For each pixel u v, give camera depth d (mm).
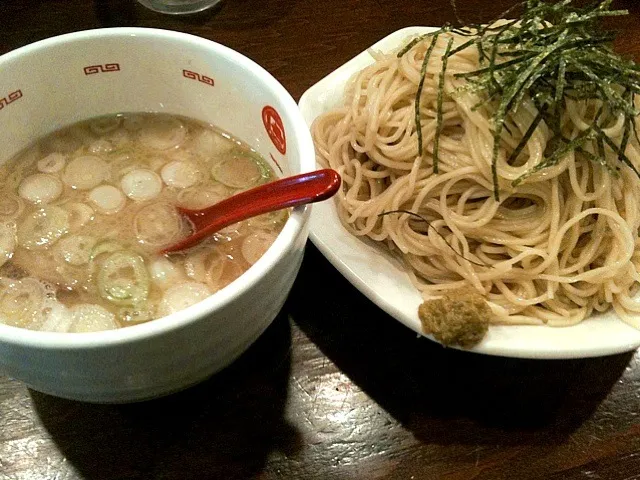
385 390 369
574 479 341
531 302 411
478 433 355
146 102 374
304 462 341
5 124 344
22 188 349
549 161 403
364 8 593
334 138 482
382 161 459
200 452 340
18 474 331
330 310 399
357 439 351
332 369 375
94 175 356
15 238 331
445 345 357
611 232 430
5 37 561
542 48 410
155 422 348
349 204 442
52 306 306
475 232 439
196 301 308
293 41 563
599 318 408
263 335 385
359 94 476
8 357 255
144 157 365
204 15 584
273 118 325
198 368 281
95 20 579
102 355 245
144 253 325
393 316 370
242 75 330
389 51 507
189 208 344
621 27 573
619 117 426
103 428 344
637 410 365
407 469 343
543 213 438
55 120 365
